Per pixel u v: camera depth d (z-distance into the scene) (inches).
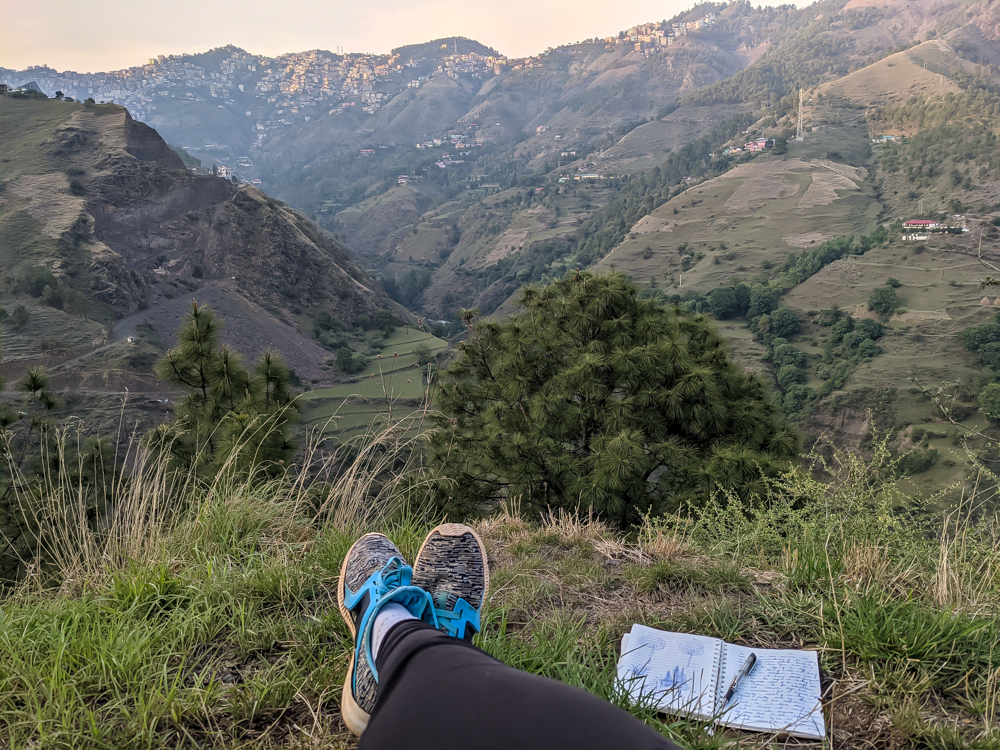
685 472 272.2
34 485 180.5
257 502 126.4
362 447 146.4
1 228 3757.4
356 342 4242.1
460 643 39.5
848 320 3826.3
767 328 4101.9
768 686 64.9
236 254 4451.3
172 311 3804.1
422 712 31.4
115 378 2536.9
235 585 86.7
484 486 322.3
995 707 58.6
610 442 280.5
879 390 3102.9
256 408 238.1
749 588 89.0
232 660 71.8
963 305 3681.1
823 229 6127.0
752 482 240.7
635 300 364.8
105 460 197.5
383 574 62.0
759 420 316.2
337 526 122.2
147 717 59.2
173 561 97.3
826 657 69.2
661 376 311.7
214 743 57.6
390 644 45.6
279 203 5310.0
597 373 331.3
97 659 67.9
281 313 4249.5
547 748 26.1
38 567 105.7
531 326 368.8
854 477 111.3
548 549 119.0
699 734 57.7
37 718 58.5
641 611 83.5
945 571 82.1
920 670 64.6
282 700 63.2
